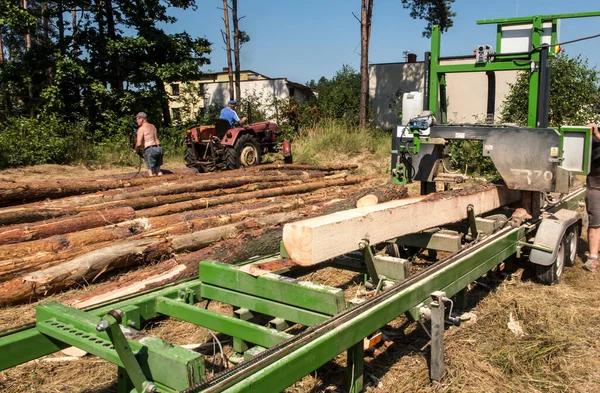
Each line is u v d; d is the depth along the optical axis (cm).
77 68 1841
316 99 2756
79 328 248
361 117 1967
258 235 542
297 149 1599
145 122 1050
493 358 362
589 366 352
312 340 239
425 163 542
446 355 364
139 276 445
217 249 502
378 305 282
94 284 528
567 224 516
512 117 1102
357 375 289
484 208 502
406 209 383
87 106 1919
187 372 204
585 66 1102
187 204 764
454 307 445
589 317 432
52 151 1412
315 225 302
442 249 450
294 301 297
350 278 527
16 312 453
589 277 543
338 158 1538
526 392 323
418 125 517
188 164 1329
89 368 348
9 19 1820
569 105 1082
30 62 1911
